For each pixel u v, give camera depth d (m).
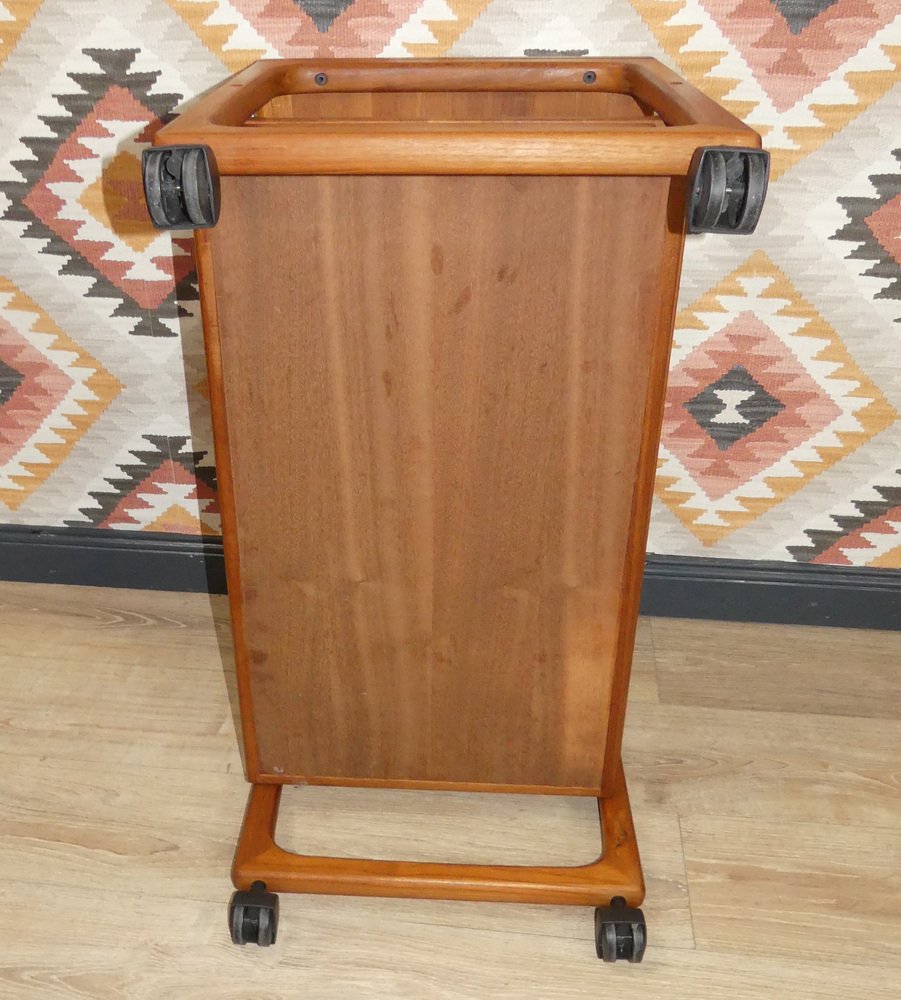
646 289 0.83
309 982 1.08
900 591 1.57
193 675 1.51
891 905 1.16
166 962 1.09
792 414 1.44
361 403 0.91
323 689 1.12
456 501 0.97
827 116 1.23
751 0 1.17
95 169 1.35
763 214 1.29
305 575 1.03
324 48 1.26
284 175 0.79
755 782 1.32
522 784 1.18
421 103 1.20
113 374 1.51
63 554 1.68
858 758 1.36
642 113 1.14
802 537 1.56
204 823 1.26
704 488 1.52
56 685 1.48
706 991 1.07
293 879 1.13
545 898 1.13
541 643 1.06
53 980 1.07
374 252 0.83
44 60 1.28
